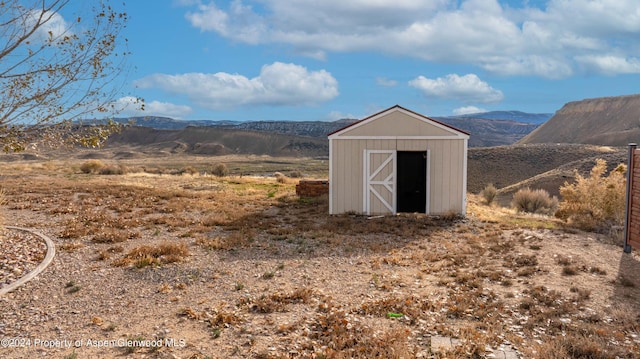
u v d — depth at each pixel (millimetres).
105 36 8484
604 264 8750
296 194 19578
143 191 18891
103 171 31469
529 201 22484
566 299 6742
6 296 6316
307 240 10648
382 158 14797
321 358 4668
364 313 6086
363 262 8859
